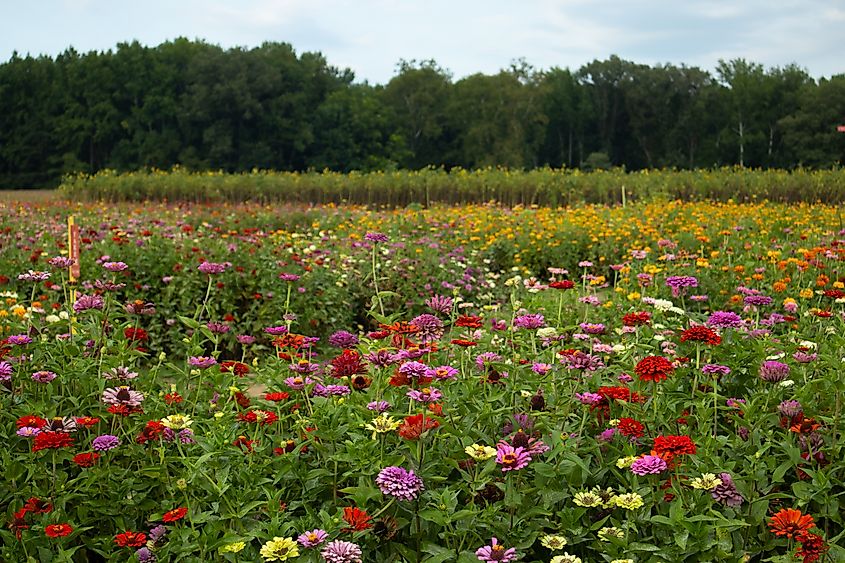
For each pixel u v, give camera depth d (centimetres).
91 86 6856
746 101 7125
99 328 483
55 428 366
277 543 291
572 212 1773
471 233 1397
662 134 7900
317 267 955
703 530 311
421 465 340
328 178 3098
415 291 991
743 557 317
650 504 340
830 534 353
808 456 366
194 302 866
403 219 1606
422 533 337
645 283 677
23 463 368
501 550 300
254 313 866
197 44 7119
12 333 558
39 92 7081
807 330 589
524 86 7650
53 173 6975
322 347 870
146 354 481
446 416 375
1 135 7025
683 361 443
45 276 543
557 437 346
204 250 942
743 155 7294
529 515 331
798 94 7050
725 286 835
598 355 489
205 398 466
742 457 369
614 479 373
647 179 2647
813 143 6700
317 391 401
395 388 411
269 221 1870
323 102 7238
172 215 1991
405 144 7494
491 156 7456
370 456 345
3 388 420
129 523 361
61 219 1745
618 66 7925
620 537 320
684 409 414
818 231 1201
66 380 430
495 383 428
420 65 7944
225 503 337
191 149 6538
